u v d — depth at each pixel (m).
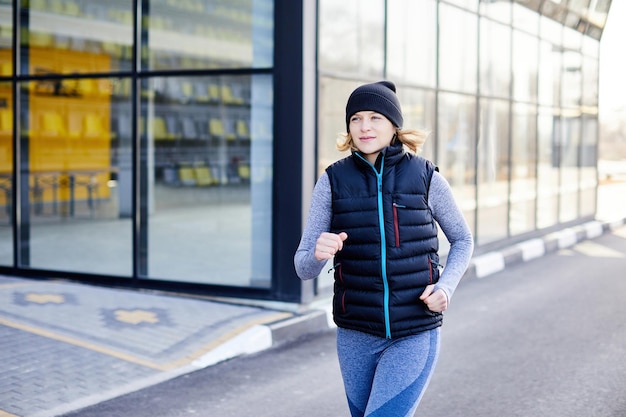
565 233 15.85
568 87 16.67
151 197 9.07
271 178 8.48
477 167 12.73
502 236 13.69
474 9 12.48
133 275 9.12
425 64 11.04
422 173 3.18
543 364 6.64
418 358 3.11
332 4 8.73
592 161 18.53
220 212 8.73
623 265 12.70
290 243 8.29
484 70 12.90
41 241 9.69
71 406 5.32
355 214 3.14
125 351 6.59
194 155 8.84
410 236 3.12
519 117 14.28
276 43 8.29
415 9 10.72
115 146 9.20
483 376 6.27
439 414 5.33
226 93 8.64
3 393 5.48
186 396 5.66
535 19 14.83
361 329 3.14
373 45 9.67
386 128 3.16
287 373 6.34
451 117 11.87
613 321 8.42
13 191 9.80
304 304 8.28
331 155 8.80
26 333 6.98
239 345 6.88
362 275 3.12
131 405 5.42
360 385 3.24
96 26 9.26
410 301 3.11
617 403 5.57
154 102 9.01
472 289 10.47
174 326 7.35
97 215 9.34
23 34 9.69
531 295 10.00
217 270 8.77
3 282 9.36
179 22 8.84
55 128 9.53
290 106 8.26
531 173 14.91
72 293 8.72
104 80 9.23
